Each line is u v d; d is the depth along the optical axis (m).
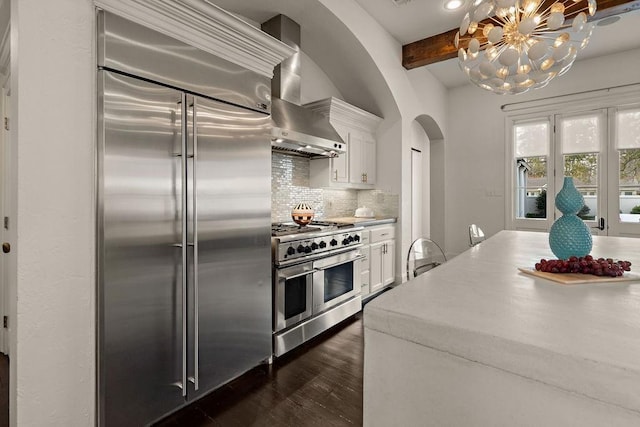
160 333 1.61
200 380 1.79
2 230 2.29
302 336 2.51
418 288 0.98
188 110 1.70
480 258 1.54
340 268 2.98
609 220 4.12
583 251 1.30
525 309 0.78
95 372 1.43
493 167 4.94
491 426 0.63
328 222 3.34
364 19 3.22
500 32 1.88
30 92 1.26
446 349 0.68
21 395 1.26
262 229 2.12
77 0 1.37
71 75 1.35
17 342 1.25
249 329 2.06
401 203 4.00
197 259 1.74
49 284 1.32
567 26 1.92
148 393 1.57
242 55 1.96
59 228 1.33
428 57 3.72
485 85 2.34
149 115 1.54
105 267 1.41
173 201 1.63
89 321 1.42
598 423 0.53
